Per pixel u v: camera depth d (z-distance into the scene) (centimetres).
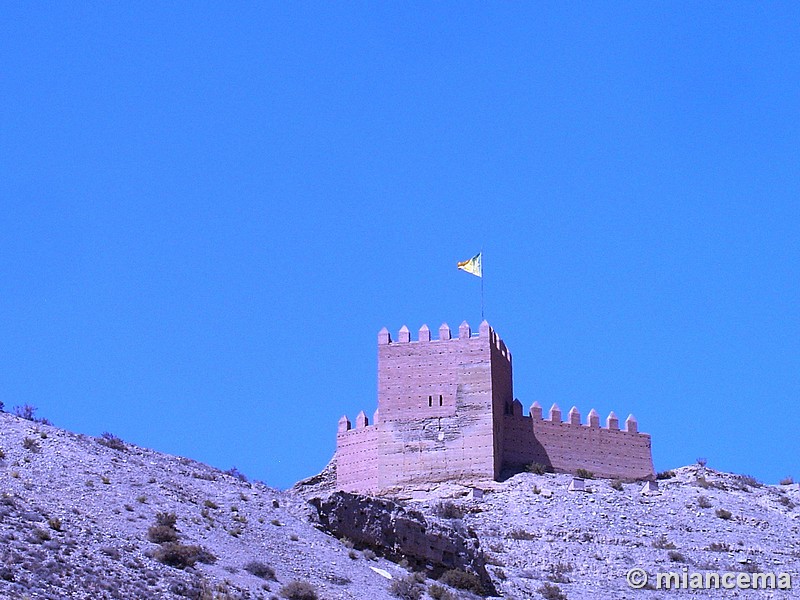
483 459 13762
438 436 13938
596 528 12656
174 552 7875
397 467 13938
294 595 7900
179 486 9194
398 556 9288
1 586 6731
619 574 11662
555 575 11444
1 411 9862
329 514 9344
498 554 11862
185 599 7356
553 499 13262
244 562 8219
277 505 9462
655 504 13525
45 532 7588
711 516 13288
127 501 8612
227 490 9469
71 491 8525
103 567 7412
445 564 9431
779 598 11338
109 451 9625
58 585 6988
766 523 13288
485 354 14025
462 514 12725
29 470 8706
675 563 12006
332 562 8769
